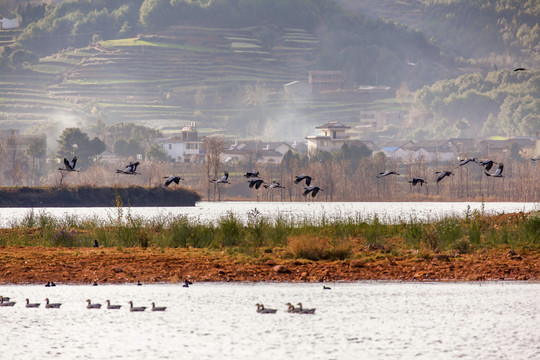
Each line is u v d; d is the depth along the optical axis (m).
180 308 50.22
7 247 79.69
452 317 47.25
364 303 51.88
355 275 64.00
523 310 49.41
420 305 51.22
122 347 40.31
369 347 40.06
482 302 52.03
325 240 75.88
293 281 61.94
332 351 39.47
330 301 52.88
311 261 70.12
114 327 44.78
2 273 63.94
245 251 74.75
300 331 43.72
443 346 40.19
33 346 40.53
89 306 50.34
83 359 38.06
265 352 39.34
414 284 60.59
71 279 62.34
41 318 47.38
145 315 48.03
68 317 47.59
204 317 47.44
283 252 74.75
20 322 46.12
